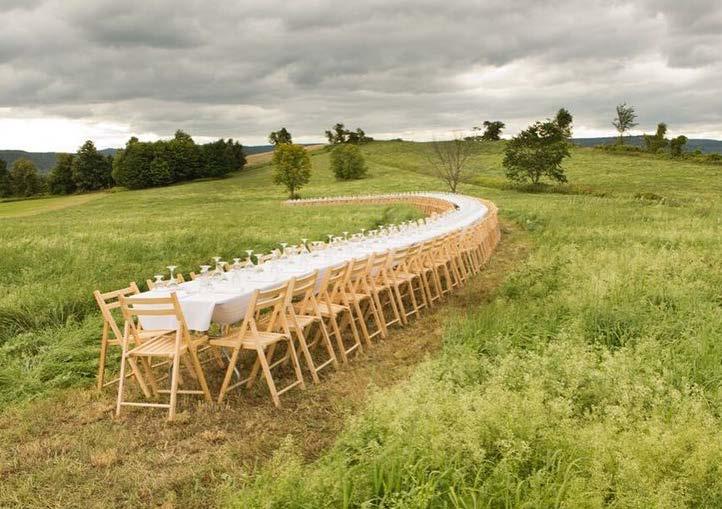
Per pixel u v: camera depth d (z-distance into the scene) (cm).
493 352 688
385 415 475
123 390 657
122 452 535
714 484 375
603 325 761
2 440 570
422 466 405
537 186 5031
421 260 1111
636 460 384
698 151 7325
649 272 1020
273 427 579
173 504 448
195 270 1376
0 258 1315
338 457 438
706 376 579
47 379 730
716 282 988
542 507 359
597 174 5866
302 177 5575
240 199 5784
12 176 10850
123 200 6172
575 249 1395
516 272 1223
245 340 650
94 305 1005
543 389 534
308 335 898
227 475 458
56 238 1642
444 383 570
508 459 404
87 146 10212
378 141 12469
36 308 938
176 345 610
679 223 1991
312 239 1928
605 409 474
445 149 5219
